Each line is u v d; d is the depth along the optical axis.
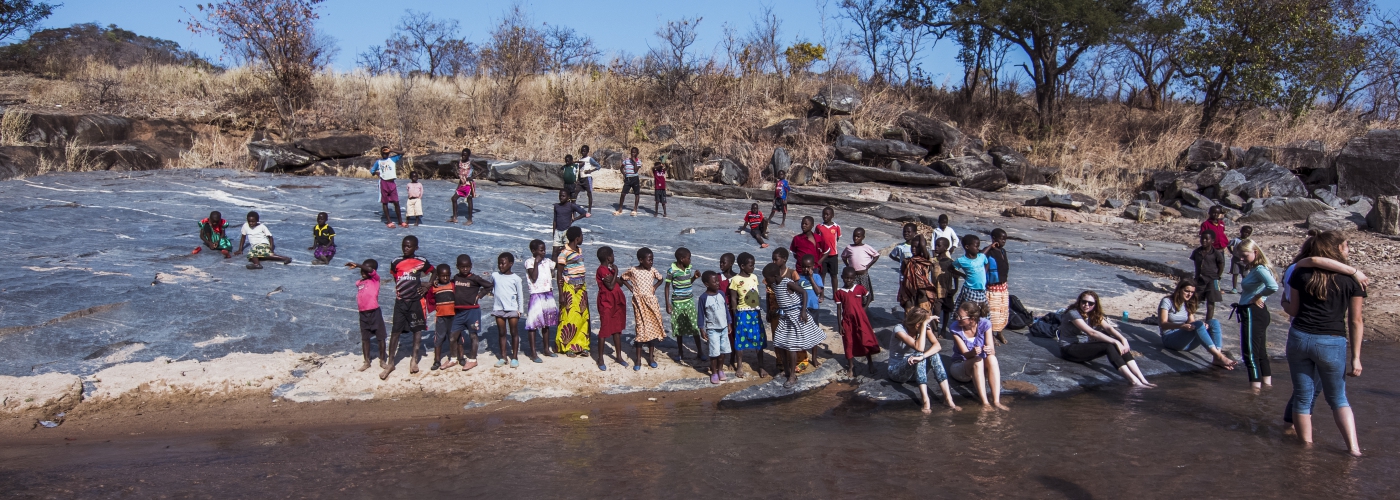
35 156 17.59
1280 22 23.84
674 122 23.84
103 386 6.93
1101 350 8.10
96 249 10.82
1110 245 14.68
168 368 7.30
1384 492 4.91
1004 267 8.83
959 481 5.13
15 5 23.69
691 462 5.53
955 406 7.07
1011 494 4.89
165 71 25.64
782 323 7.64
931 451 5.79
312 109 23.88
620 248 12.77
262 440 6.05
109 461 5.54
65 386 6.75
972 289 8.61
